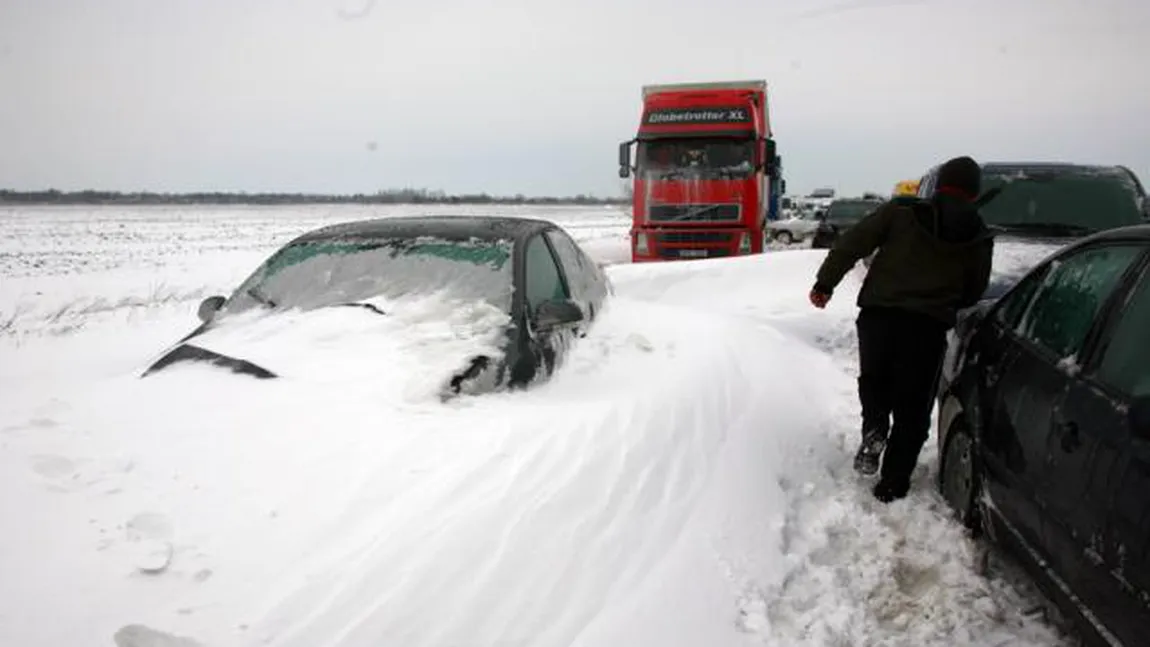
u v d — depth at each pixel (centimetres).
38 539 274
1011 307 422
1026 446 337
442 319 498
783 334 851
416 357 460
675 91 1595
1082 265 366
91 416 379
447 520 325
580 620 297
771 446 498
